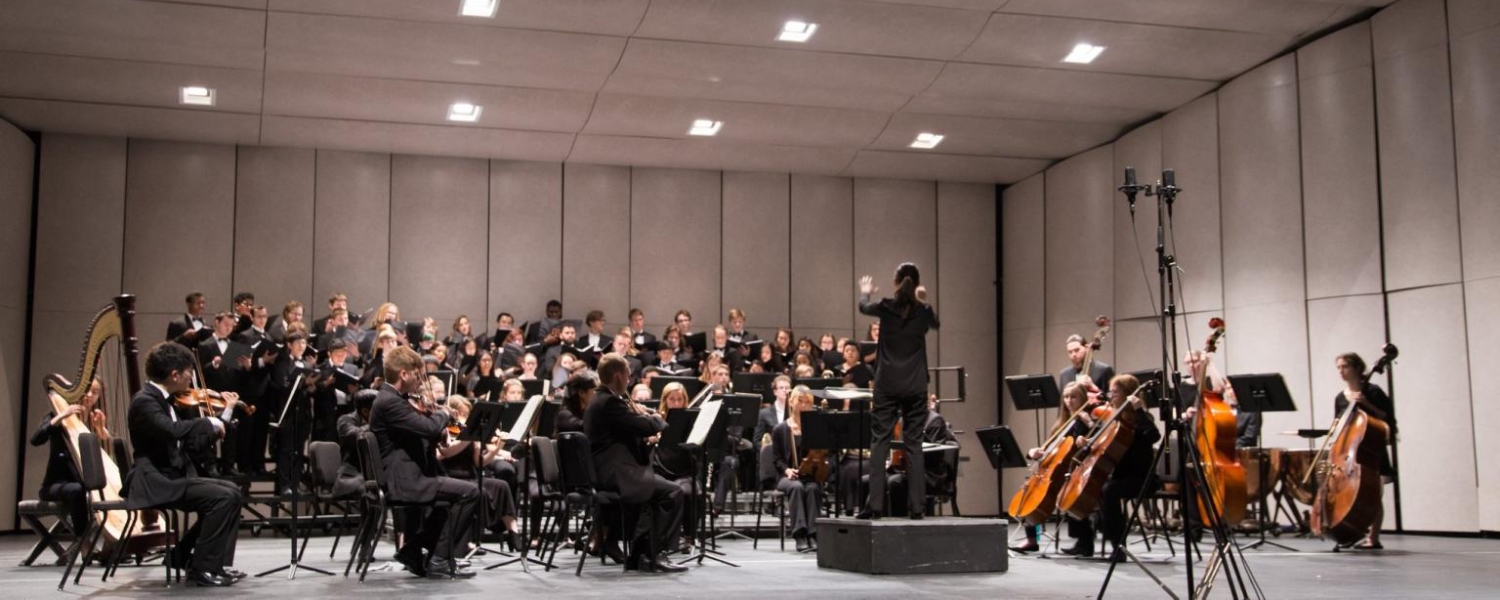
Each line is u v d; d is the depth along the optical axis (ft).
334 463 24.09
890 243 52.95
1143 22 34.76
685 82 39.99
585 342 44.68
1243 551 28.35
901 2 33.30
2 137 40.70
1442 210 32.48
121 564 25.66
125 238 44.96
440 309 48.16
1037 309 50.98
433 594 19.94
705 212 51.34
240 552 30.09
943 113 43.42
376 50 36.55
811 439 27.71
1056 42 36.27
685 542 27.55
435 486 21.88
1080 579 22.34
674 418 25.40
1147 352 43.50
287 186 46.96
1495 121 31.09
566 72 38.86
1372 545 28.40
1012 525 43.96
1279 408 29.84
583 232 50.01
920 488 24.04
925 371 24.26
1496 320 30.94
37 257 43.75
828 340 48.14
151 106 41.68
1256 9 33.88
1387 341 34.12
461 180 48.98
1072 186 48.85
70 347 43.78
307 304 46.70
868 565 23.08
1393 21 33.88
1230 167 39.24
